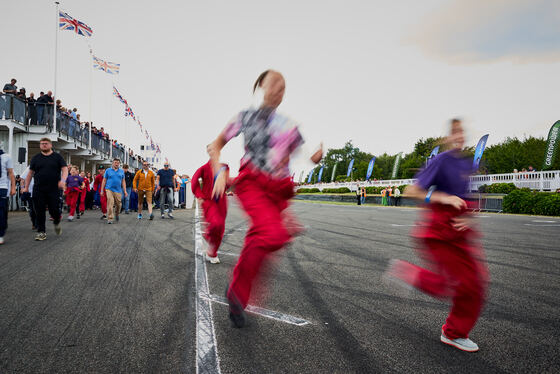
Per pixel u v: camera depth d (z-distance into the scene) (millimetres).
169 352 2281
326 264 5094
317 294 3600
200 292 3604
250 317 2922
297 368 2084
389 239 7852
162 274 4379
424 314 3039
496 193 24328
